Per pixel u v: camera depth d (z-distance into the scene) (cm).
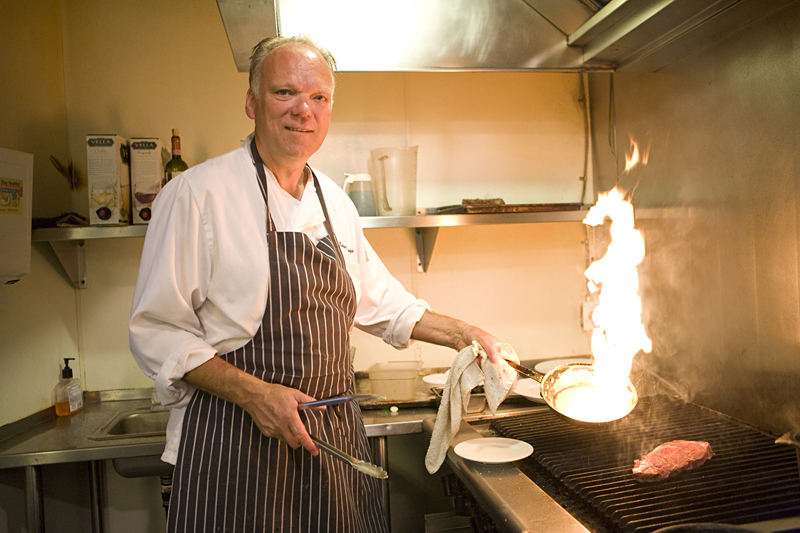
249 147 128
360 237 149
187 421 115
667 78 179
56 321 201
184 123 213
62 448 163
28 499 164
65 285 207
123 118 211
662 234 186
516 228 231
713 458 123
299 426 103
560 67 175
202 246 116
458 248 228
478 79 228
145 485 209
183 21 213
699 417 156
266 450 114
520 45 168
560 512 100
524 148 231
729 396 157
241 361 117
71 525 204
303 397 107
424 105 225
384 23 157
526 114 231
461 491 140
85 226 182
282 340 117
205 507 111
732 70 151
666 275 185
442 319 145
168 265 112
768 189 140
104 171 183
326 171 220
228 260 115
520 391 185
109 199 183
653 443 135
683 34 151
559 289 234
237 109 215
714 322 162
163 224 116
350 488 126
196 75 213
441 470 222
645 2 141
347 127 221
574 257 235
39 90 196
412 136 224
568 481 114
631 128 202
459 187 228
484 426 155
